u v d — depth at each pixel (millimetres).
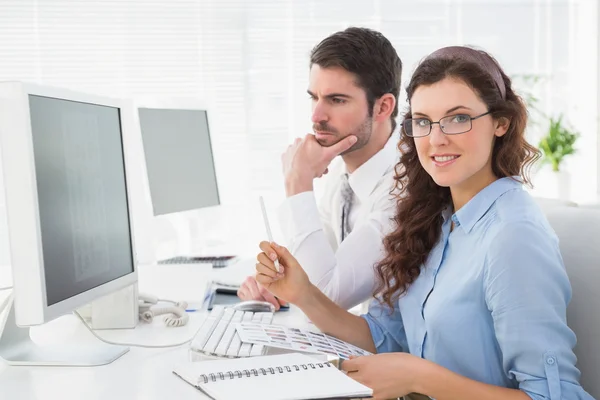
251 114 3881
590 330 1334
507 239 1249
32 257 1190
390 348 1604
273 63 3865
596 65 3922
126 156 1635
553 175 3971
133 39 3824
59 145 1312
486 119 1319
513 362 1232
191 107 2719
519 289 1213
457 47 1354
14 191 1188
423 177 1495
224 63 3857
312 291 1558
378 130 1882
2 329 1365
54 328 1644
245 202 3895
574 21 3900
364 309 2076
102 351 1403
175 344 1473
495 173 1387
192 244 3406
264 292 1816
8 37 3777
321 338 1429
